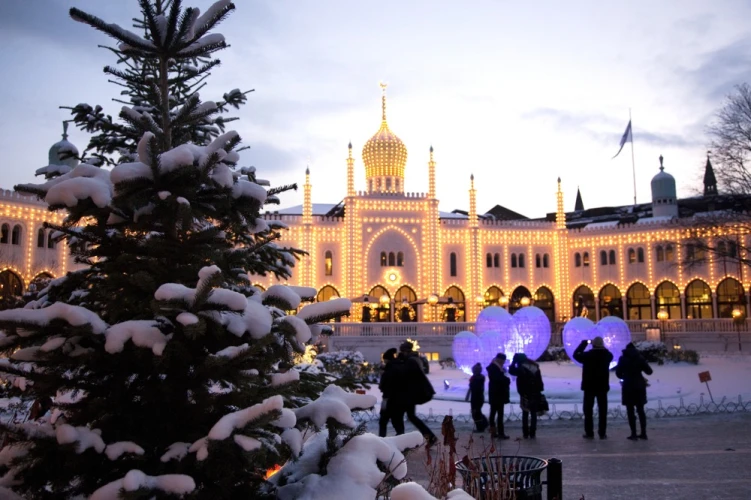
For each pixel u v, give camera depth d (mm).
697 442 15914
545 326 32438
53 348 4848
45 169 6242
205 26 6180
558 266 66938
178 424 5367
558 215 68062
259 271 7215
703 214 61781
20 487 5074
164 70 6402
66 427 4684
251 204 5988
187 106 6586
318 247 61312
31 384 5441
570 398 25906
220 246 6031
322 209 74938
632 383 16391
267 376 5699
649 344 45656
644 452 14641
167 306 4734
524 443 15977
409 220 63031
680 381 32469
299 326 5270
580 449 15078
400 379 14688
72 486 5418
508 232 66375
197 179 5527
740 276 59062
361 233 61906
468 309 63500
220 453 4773
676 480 11852
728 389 28297
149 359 5316
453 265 64500
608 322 35625
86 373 5695
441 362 46344
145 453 5219
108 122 7871
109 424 5293
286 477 5738
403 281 62312
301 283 59812
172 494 4508
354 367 33500
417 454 14234
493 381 16797
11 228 46938
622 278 64625
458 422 19688
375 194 62781
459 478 11164
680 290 61719
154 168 5223
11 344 5000
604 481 11812
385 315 62062
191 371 5477
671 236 61906
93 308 6098
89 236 5922
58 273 49594
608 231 65688
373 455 5664
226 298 4891
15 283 46688
